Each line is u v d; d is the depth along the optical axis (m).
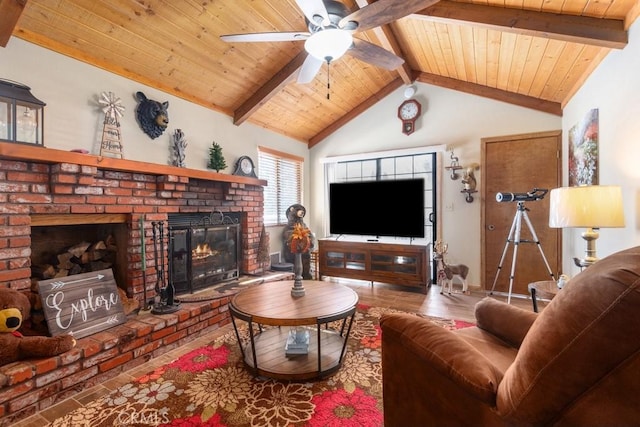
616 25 2.14
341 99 4.67
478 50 3.22
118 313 2.36
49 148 2.18
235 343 2.56
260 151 4.50
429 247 4.23
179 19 2.58
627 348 0.71
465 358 1.10
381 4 1.75
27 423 1.63
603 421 0.76
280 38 2.06
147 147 3.03
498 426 0.96
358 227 4.59
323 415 1.67
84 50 2.53
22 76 2.21
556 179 3.71
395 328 1.31
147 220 2.80
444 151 4.32
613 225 1.90
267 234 4.22
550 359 0.81
